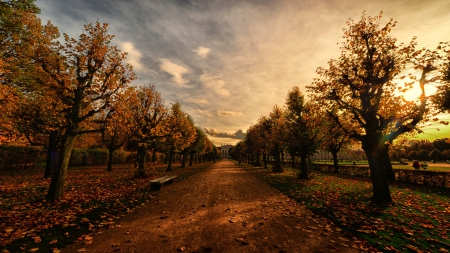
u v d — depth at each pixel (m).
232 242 5.00
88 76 10.41
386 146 16.06
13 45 11.96
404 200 9.60
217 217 7.10
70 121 9.98
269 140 25.91
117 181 15.55
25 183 13.20
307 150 17.83
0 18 11.06
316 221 6.56
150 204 8.97
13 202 8.31
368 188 12.93
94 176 18.55
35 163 23.84
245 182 16.30
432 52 8.86
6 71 9.61
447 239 5.04
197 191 12.23
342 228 5.94
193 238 5.26
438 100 9.23
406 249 4.56
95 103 12.27
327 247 4.70
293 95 19.56
